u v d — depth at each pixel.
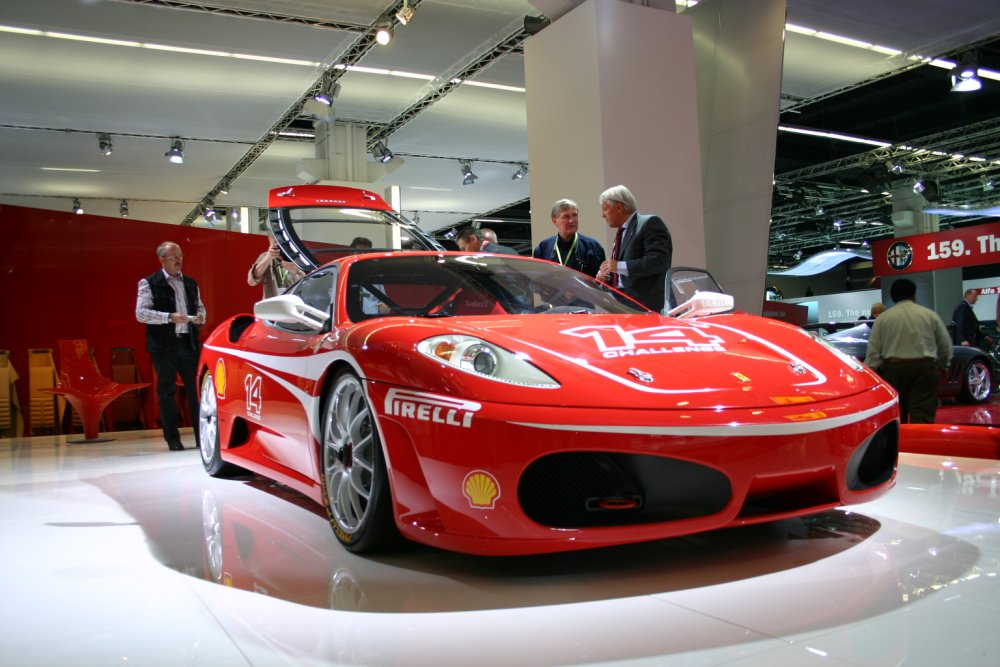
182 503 3.01
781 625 1.46
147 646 1.47
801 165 12.55
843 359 2.20
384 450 1.94
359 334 2.18
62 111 11.38
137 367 7.73
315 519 2.63
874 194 12.08
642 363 1.93
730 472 1.73
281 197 3.96
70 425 7.34
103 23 8.49
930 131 10.67
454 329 2.07
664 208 6.24
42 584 1.93
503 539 1.72
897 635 1.38
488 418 1.73
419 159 14.95
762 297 7.57
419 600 1.70
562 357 1.92
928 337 4.47
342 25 8.84
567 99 6.32
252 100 11.30
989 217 10.34
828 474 1.88
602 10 6.05
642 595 1.68
